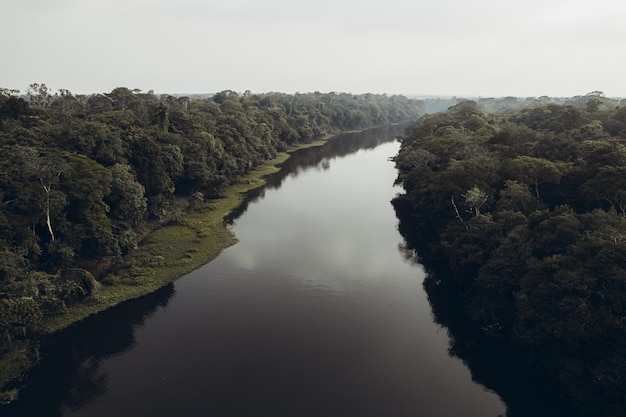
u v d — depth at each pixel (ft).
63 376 107.34
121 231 174.29
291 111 599.57
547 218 119.85
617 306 88.69
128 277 158.71
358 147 548.72
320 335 125.70
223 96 591.37
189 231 209.15
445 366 112.88
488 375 109.40
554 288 99.81
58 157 148.36
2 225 122.93
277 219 236.63
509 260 119.96
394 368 111.55
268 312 138.00
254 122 421.18
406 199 275.39
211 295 148.46
